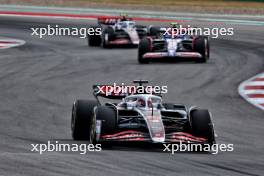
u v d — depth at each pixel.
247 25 149.62
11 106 66.31
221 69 91.75
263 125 59.06
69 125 57.19
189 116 45.72
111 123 44.72
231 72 89.19
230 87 78.50
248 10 191.38
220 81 82.31
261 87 78.38
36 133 52.44
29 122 57.97
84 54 110.69
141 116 46.28
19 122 57.78
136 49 117.25
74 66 95.69
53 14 170.75
